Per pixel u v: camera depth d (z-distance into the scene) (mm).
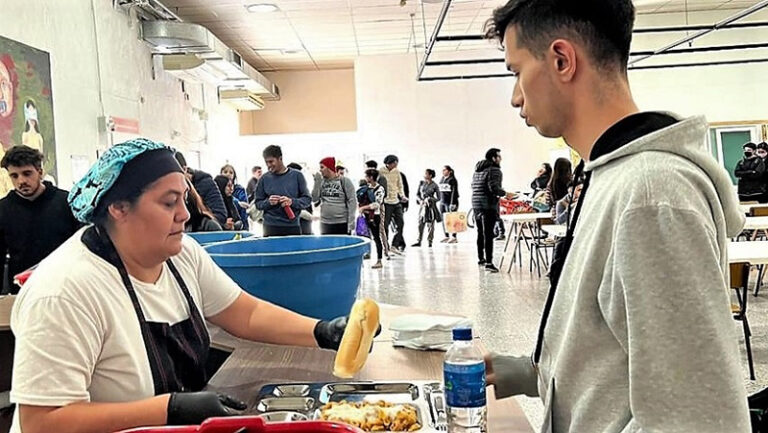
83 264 1202
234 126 12219
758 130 10766
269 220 5953
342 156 12219
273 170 6008
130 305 1239
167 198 1254
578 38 847
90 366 1154
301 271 1805
